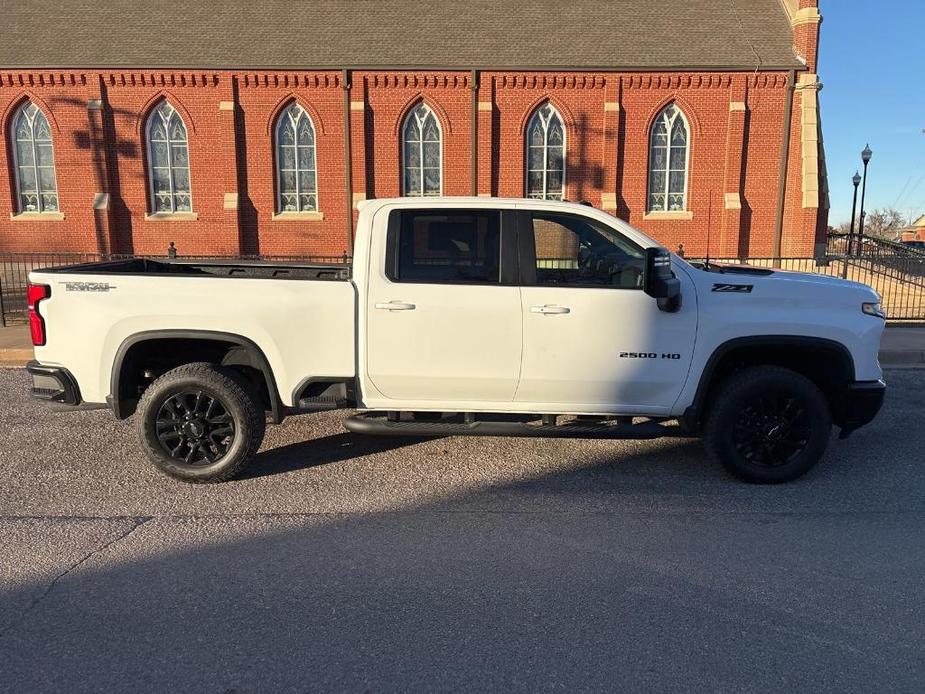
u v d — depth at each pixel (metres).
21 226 21.94
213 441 4.82
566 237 4.72
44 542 3.88
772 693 2.61
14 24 22.75
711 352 4.70
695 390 4.75
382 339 4.71
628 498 4.59
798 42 21.55
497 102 21.72
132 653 2.84
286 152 22.20
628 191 22.19
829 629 3.04
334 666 2.76
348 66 21.23
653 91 21.61
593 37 22.66
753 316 4.68
